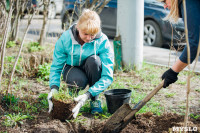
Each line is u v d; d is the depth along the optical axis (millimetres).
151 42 8148
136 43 5504
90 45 3479
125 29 5465
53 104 3295
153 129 3096
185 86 4762
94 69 3492
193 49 2549
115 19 8523
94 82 3596
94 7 5469
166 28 7496
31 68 5441
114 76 5297
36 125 3219
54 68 3570
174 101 4098
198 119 3268
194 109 3777
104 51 3521
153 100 4148
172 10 2678
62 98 3264
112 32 8781
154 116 3508
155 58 6582
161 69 5719
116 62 5574
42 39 7328
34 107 3736
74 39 3369
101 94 4383
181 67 2779
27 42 7887
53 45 7395
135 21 5418
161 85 2994
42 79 5039
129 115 3025
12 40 7629
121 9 5441
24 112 3645
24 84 4754
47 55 6305
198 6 2453
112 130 2979
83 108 3738
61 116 3299
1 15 5430
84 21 3070
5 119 3379
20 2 7039
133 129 3117
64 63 3621
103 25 8898
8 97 3924
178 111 3727
